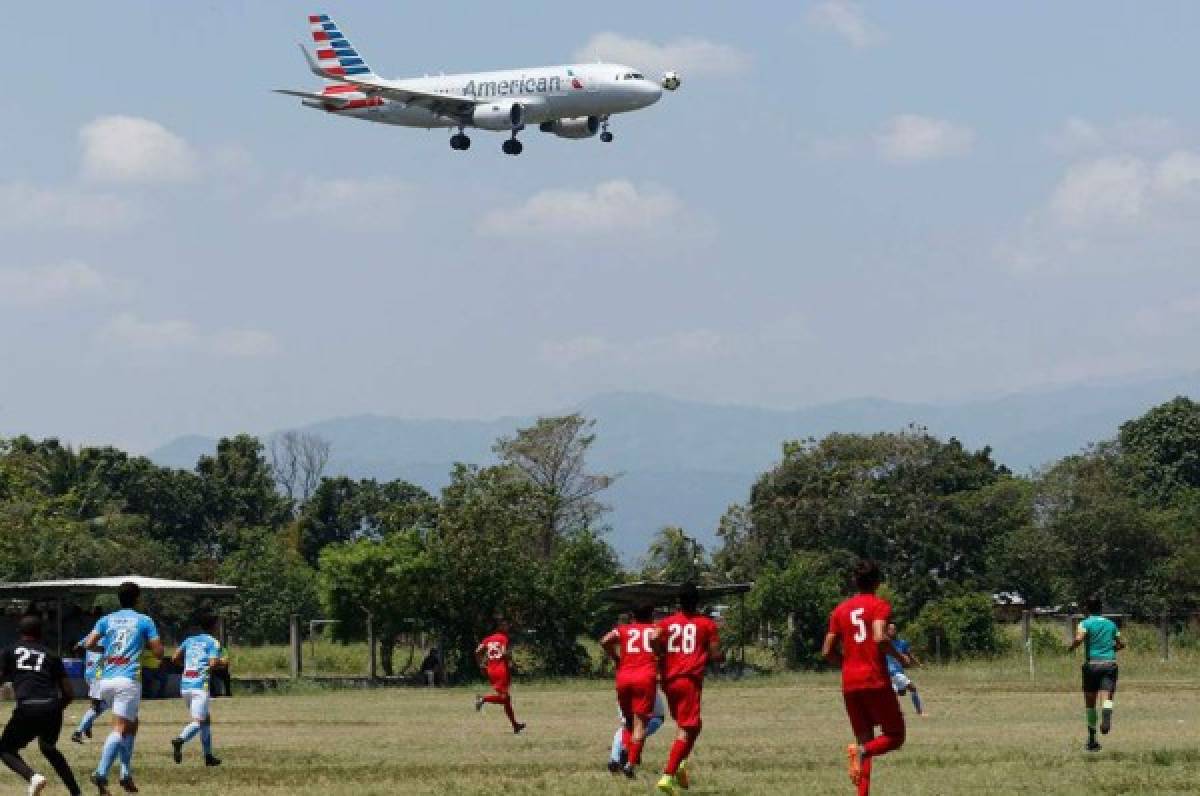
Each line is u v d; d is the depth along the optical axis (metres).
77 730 71.19
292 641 146.75
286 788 50.50
